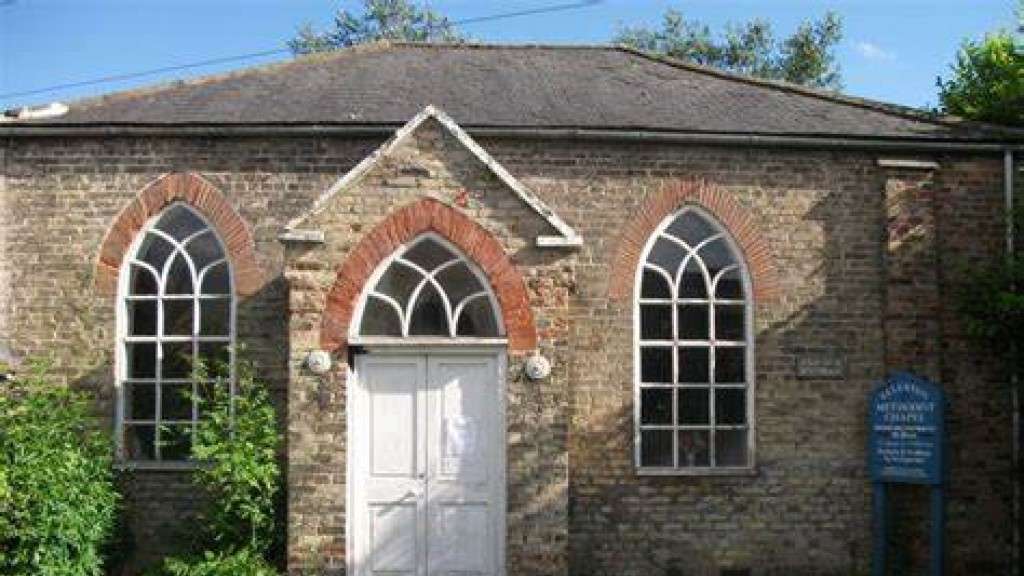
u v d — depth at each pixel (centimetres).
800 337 1270
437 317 1143
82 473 1089
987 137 1297
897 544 1252
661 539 1234
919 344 1271
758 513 1246
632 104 1346
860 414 1266
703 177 1279
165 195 1257
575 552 1224
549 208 1180
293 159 1259
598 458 1235
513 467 1102
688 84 1457
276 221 1252
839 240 1287
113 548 1180
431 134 1138
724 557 1238
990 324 1233
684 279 1281
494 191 1131
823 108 1384
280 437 1146
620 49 1616
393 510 1133
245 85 1407
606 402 1242
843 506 1255
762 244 1277
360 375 1139
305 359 1112
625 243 1261
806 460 1256
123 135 1255
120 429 1241
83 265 1255
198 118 1260
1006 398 1291
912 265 1279
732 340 1277
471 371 1144
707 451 1266
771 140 1267
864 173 1298
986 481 1281
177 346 1261
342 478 1105
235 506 1120
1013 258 1256
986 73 2044
